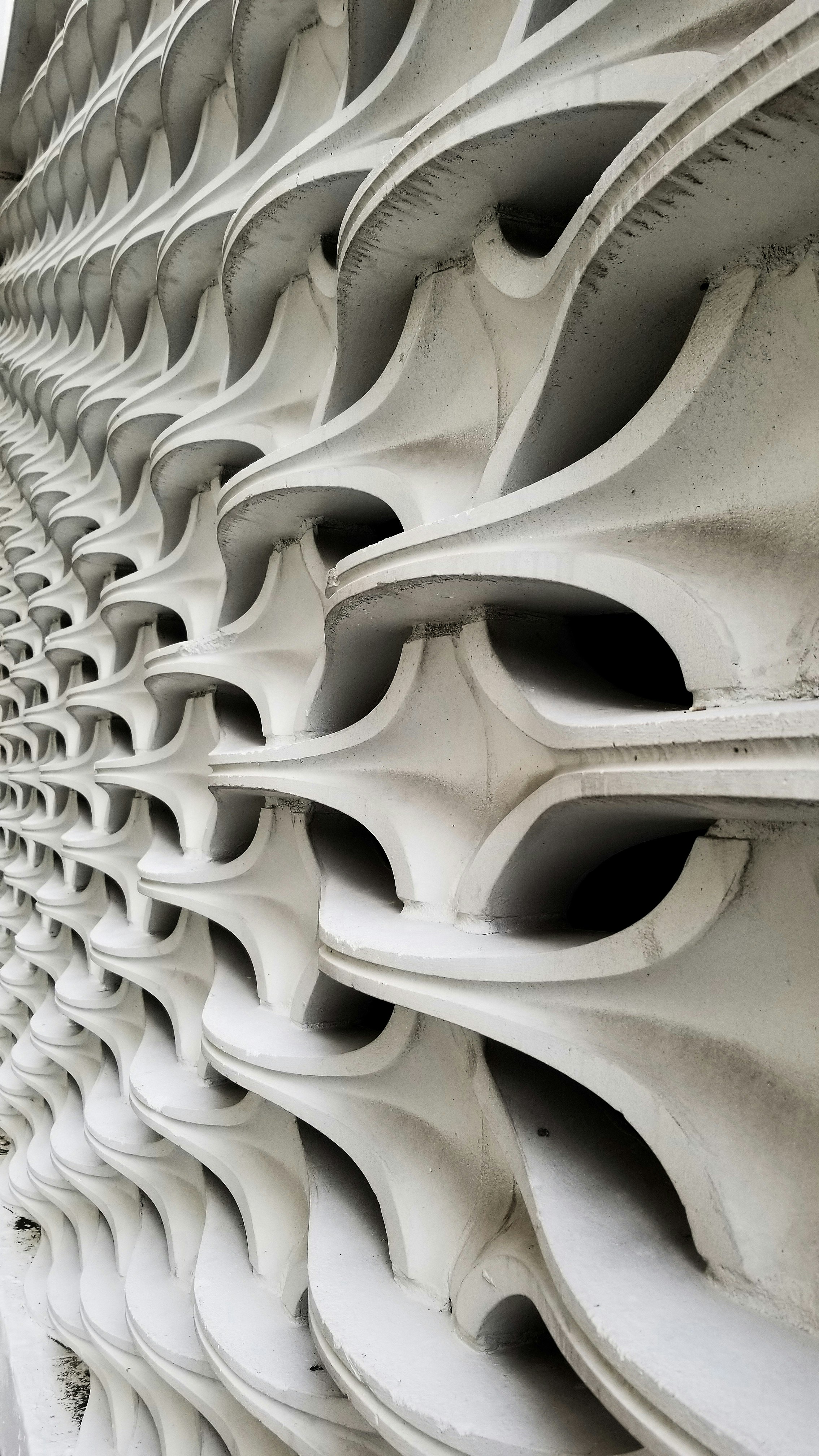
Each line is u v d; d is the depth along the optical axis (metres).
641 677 1.03
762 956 0.61
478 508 0.81
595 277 0.65
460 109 0.81
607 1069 0.69
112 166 2.66
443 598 0.89
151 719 2.31
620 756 0.65
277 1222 1.44
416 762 1.03
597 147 0.79
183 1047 1.83
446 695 0.97
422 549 0.88
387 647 1.15
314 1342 1.27
